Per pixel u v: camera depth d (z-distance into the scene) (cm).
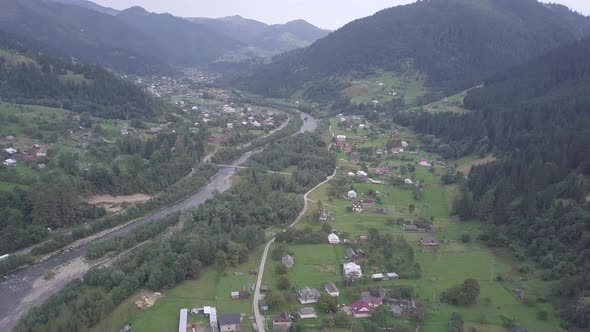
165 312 12975
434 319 12688
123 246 17625
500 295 13938
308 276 15238
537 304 13338
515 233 17288
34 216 18388
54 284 15162
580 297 12531
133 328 12162
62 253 17488
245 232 17375
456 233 18825
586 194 17950
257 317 12875
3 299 14200
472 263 16012
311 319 12688
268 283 14712
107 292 13562
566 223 16025
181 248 15888
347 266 15312
